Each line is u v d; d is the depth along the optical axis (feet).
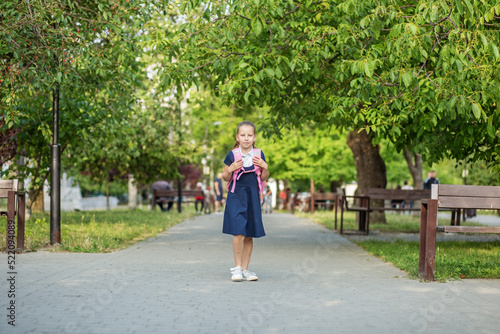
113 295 17.97
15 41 31.45
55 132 32.40
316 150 110.01
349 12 27.25
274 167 116.26
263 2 25.58
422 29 24.59
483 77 24.49
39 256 27.94
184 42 29.50
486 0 23.45
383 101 29.58
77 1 37.52
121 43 32.53
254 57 27.61
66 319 14.60
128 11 33.04
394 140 32.96
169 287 19.58
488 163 41.09
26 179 50.49
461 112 25.09
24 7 31.22
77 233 37.52
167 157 82.89
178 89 29.96
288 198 122.11
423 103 27.32
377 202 59.26
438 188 21.52
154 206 91.25
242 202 21.57
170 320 14.65
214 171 145.69
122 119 49.78
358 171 59.57
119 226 47.06
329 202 105.09
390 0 25.57
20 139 43.91
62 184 105.09
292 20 30.50
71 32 31.71
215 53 30.40
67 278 21.13
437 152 32.68
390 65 28.09
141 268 24.31
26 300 16.93
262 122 38.58
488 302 17.21
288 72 30.96
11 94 30.68
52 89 32.86
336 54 33.30
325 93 33.58
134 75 41.96
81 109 43.14
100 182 94.38
